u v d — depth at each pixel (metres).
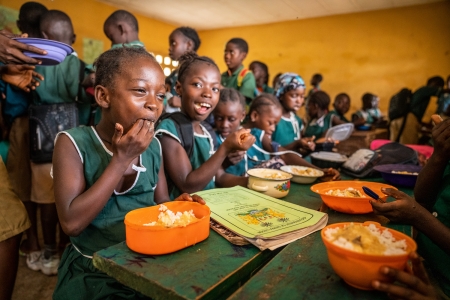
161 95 1.02
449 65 5.88
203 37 8.64
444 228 0.84
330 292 0.63
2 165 1.23
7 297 1.23
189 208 0.95
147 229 0.73
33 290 1.81
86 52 6.08
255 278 0.67
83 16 5.96
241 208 1.04
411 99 5.09
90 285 0.93
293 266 0.72
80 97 2.10
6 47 1.27
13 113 2.07
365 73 6.68
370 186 1.27
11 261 1.22
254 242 0.79
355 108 6.87
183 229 0.77
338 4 6.11
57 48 1.39
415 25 6.09
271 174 1.48
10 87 1.99
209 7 6.53
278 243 0.81
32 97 2.05
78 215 0.88
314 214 0.99
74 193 0.93
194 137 1.55
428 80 5.69
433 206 1.04
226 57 3.59
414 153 1.80
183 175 1.36
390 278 0.59
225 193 1.21
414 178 1.48
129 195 1.07
